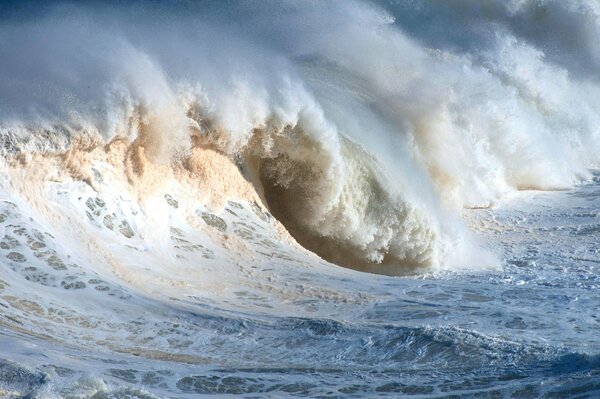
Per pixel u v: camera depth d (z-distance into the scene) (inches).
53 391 933.2
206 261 1485.0
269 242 1619.1
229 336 1179.3
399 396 1009.5
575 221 2078.0
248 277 1459.2
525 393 1011.3
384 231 1798.7
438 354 1121.4
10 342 1069.1
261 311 1289.4
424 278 1611.7
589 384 1026.1
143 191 1514.5
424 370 1080.8
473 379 1050.7
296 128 1742.1
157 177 1546.5
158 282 1355.8
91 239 1387.8
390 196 1811.0
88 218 1414.9
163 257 1450.5
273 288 1418.6
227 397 993.5
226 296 1352.1
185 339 1162.6
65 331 1143.6
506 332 1218.0
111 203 1455.5
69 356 1053.8
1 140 1360.7
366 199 1800.0
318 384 1037.8
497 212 2165.4
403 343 1151.0
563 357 1103.0
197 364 1082.1
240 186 1684.3
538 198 2320.4
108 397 940.0
